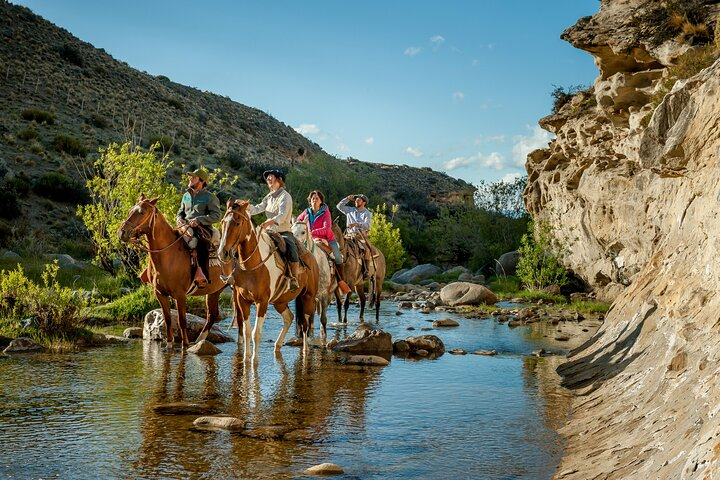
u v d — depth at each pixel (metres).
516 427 6.92
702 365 5.49
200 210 11.21
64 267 24.58
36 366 9.49
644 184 17.73
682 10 16.62
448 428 6.86
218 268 11.36
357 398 8.09
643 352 7.96
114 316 14.78
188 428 6.54
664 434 5.10
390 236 32.41
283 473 5.32
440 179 111.25
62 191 40.69
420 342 12.15
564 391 8.69
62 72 67.94
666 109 9.14
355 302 22.45
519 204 40.41
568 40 19.22
